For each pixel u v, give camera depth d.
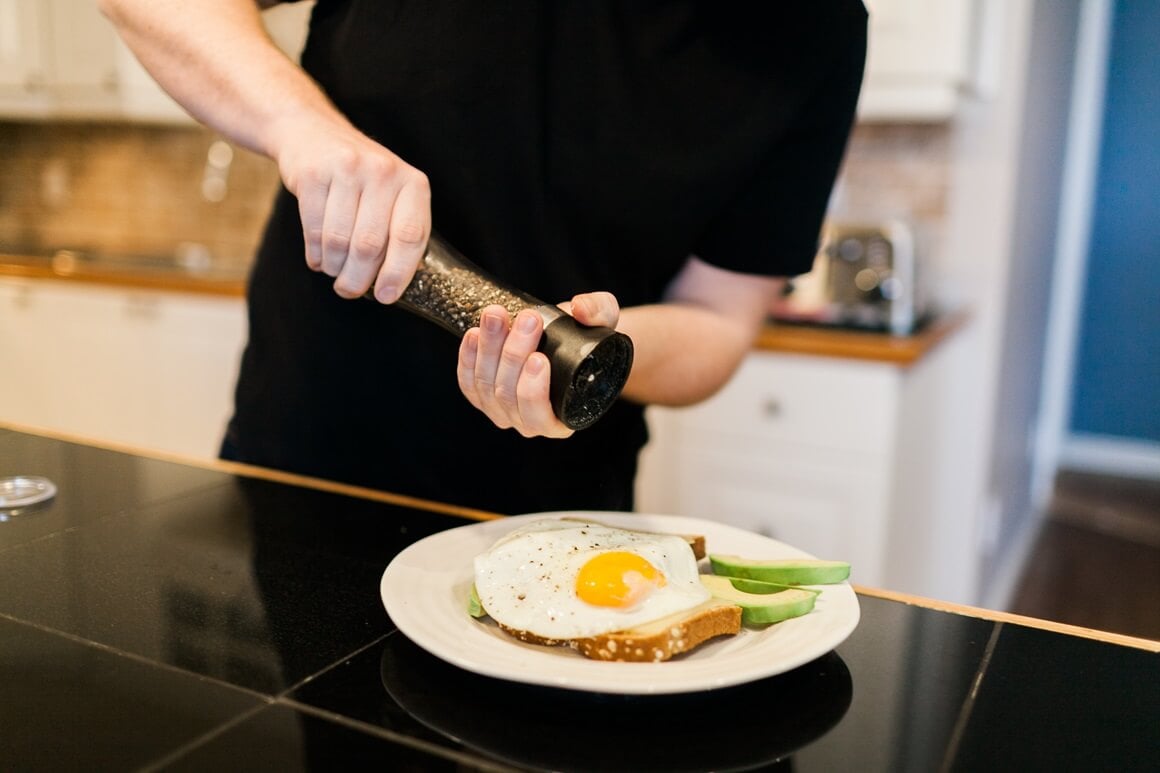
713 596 0.63
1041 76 2.42
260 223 2.98
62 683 0.56
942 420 2.29
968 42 1.91
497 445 1.01
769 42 0.93
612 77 0.91
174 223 3.14
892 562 1.91
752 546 0.73
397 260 0.69
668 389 0.96
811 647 0.55
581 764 0.50
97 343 2.67
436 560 0.69
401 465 1.04
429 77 0.92
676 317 0.95
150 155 3.12
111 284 2.61
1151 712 0.56
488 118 0.92
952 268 2.27
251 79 0.78
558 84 0.92
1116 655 0.63
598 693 0.55
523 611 0.60
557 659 0.55
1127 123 3.55
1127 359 3.73
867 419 1.80
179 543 0.79
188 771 0.48
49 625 0.64
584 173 0.93
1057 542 3.09
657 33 0.92
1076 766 0.50
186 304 2.50
